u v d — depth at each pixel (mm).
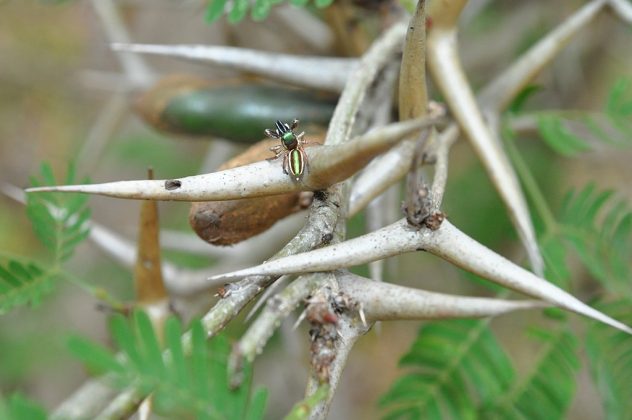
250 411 189
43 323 455
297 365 368
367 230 247
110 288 461
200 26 465
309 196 214
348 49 266
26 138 532
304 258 191
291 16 287
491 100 254
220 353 190
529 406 234
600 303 245
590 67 405
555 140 264
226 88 254
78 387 466
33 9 511
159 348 188
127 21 466
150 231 219
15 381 445
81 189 189
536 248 226
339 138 213
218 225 210
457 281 415
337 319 191
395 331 501
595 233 253
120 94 383
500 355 236
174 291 281
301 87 246
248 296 192
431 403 233
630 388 236
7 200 512
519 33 395
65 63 505
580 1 384
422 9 202
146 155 460
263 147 213
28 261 232
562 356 238
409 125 182
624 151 406
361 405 494
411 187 191
